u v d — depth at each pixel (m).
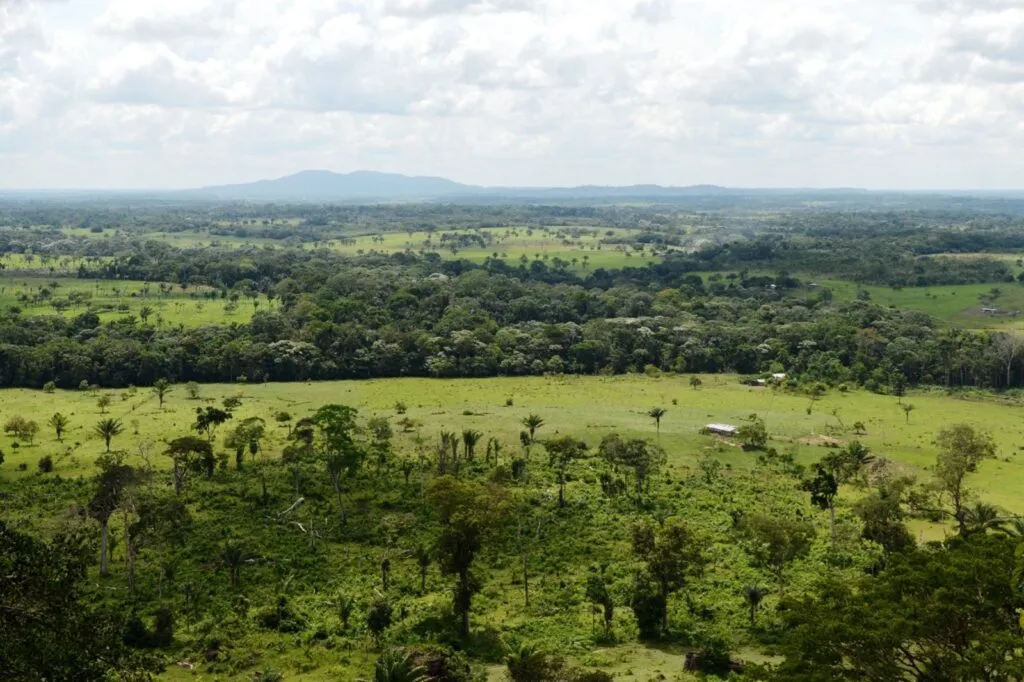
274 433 129.00
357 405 156.25
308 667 58.88
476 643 64.38
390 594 73.62
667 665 59.91
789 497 103.94
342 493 100.25
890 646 39.62
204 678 56.78
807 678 40.19
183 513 82.75
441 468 108.25
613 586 75.38
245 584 74.50
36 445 118.81
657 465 115.19
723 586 75.62
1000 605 40.12
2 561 30.66
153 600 70.19
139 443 120.44
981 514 84.69
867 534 84.75
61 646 30.47
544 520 93.12
